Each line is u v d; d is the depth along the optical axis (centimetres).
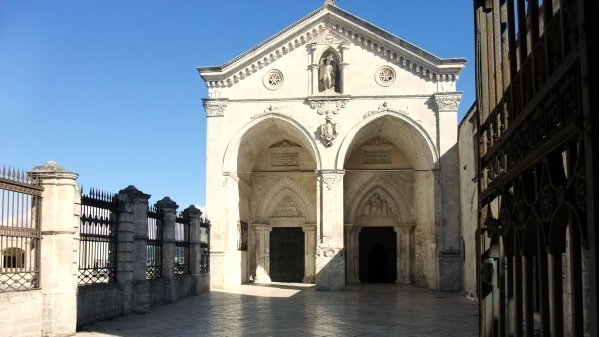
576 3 365
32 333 1512
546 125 437
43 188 1608
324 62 3741
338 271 3541
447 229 3509
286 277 4362
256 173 4388
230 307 2523
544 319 465
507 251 585
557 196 415
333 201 3594
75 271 1691
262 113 3706
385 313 2319
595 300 335
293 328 1864
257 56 3741
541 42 445
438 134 3588
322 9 3725
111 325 1872
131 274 2169
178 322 1988
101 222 1989
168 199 2742
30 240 1545
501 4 609
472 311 2398
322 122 3672
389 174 4341
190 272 3133
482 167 721
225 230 3597
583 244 368
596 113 335
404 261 4288
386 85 3669
